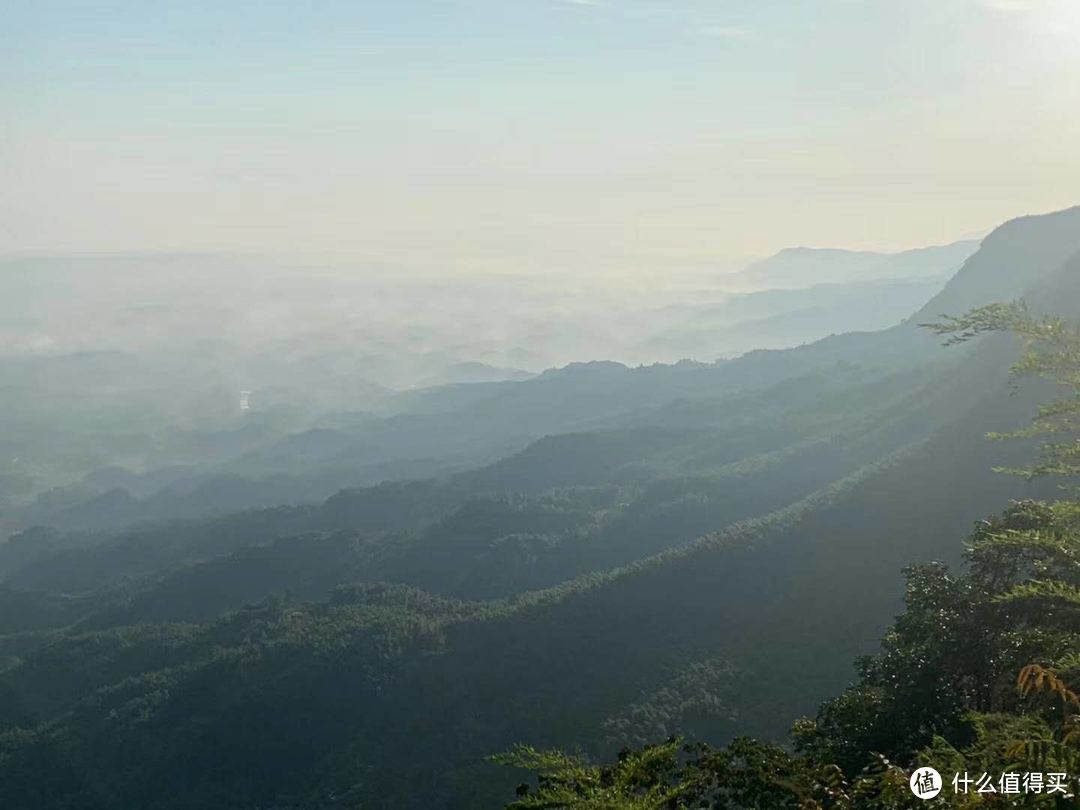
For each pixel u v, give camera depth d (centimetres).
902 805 689
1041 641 1213
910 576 2023
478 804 4294
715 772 847
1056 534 972
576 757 759
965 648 1667
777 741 3809
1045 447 959
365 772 5034
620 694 4953
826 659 4703
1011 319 892
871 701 1758
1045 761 660
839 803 759
